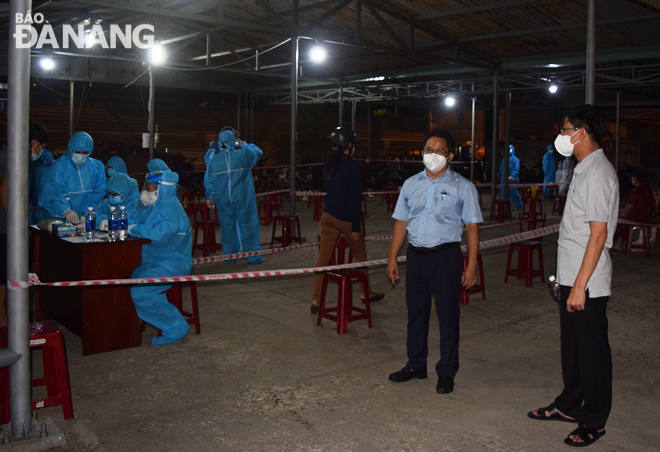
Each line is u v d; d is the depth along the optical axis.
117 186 5.28
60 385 3.49
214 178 8.25
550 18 11.06
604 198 3.01
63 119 19.61
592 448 3.19
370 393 3.92
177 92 21.66
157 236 4.69
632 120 27.83
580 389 3.45
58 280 5.16
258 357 4.61
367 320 5.64
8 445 3.10
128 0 9.62
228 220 8.39
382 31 12.88
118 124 20.64
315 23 10.61
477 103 23.52
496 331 5.32
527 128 27.83
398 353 4.71
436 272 3.87
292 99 10.19
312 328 5.38
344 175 5.54
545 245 10.51
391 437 3.31
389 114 27.59
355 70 16.92
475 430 3.40
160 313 4.82
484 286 6.73
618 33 11.51
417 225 3.89
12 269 3.10
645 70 15.04
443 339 3.93
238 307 6.10
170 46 15.65
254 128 23.30
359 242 5.64
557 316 5.81
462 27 12.23
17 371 3.15
